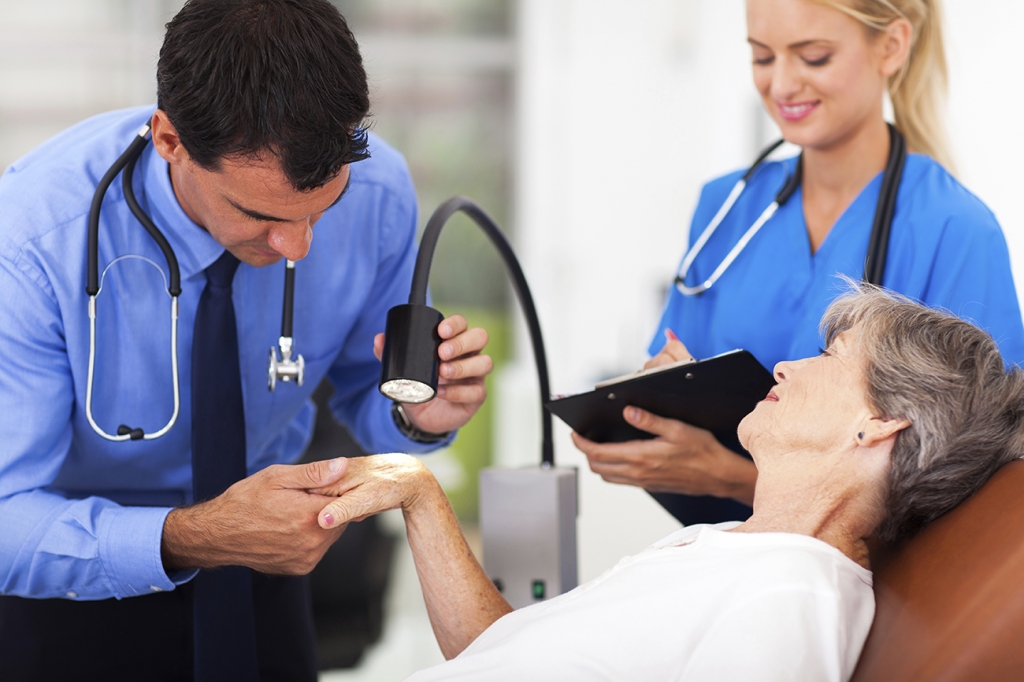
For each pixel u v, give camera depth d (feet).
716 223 5.24
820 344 4.62
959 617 3.00
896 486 3.48
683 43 13.97
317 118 3.19
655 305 13.32
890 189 4.47
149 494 4.75
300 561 3.80
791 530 3.55
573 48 14.26
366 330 5.25
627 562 3.75
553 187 14.51
